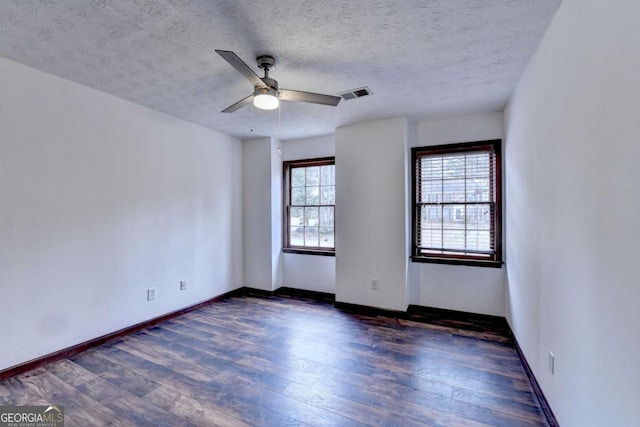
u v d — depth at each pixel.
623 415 1.09
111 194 3.00
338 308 4.01
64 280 2.64
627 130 1.07
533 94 2.23
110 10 1.75
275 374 2.39
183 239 3.79
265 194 4.65
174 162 3.67
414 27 1.91
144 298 3.32
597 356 1.29
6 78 2.30
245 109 3.41
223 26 1.90
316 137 4.61
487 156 3.54
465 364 2.53
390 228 3.72
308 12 1.75
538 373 2.08
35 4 1.69
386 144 3.74
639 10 1.00
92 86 2.79
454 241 3.70
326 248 4.60
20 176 2.37
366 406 2.00
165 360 2.61
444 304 3.70
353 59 2.30
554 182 1.79
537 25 1.88
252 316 3.71
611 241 1.18
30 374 2.36
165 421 1.85
